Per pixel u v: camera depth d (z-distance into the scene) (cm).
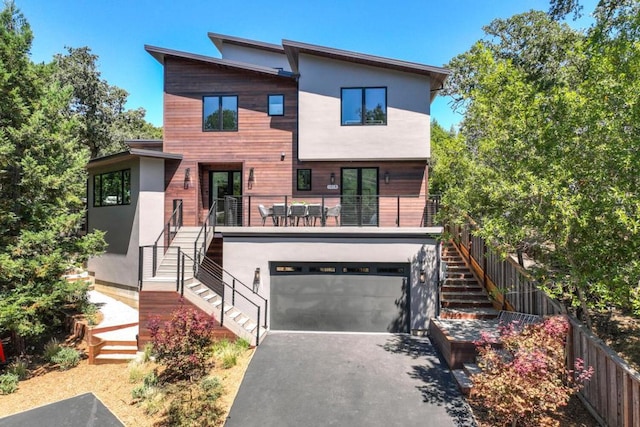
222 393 746
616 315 851
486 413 665
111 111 2748
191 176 1420
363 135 1296
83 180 1139
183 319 792
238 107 1417
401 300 1125
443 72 1245
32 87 1041
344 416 663
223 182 1502
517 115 805
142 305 977
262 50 1981
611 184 610
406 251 1113
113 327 1076
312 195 1388
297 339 1066
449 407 689
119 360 939
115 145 2767
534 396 516
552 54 1686
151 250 1344
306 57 1320
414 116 1284
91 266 1591
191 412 672
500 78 900
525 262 1130
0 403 749
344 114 1309
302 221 1326
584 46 830
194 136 1426
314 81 1317
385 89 1297
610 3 981
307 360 909
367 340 1056
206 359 820
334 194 1377
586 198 611
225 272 1151
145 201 1365
